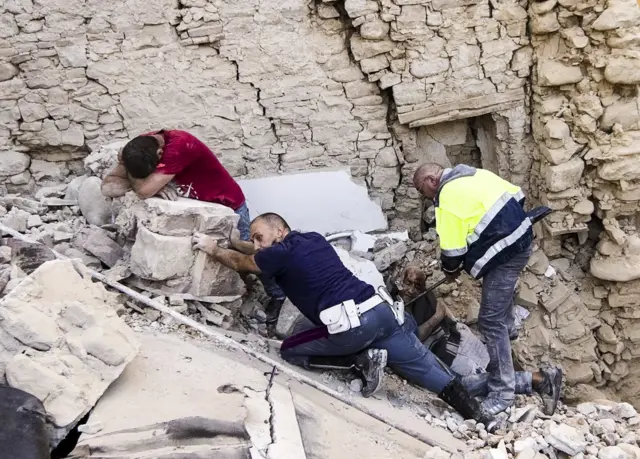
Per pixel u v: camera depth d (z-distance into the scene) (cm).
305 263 505
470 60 655
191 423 390
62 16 608
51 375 386
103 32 618
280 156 678
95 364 409
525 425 527
